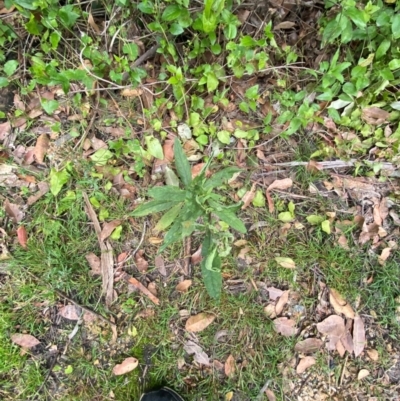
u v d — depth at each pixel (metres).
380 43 0.94
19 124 1.03
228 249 0.86
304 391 1.00
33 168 1.02
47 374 0.97
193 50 0.96
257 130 1.05
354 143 1.04
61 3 1.01
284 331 1.01
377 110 1.00
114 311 1.00
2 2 0.98
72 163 1.01
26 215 1.01
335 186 1.06
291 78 1.04
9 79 0.98
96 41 0.99
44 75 0.86
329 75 0.92
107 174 1.02
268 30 0.88
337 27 0.88
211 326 1.01
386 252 1.04
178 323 1.01
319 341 1.01
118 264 1.01
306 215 1.05
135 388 0.99
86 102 1.02
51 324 0.99
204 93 1.03
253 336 1.01
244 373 1.00
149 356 1.00
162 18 0.86
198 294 1.01
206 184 0.82
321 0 1.00
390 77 0.90
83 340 0.99
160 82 0.99
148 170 1.03
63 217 1.02
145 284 1.01
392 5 0.94
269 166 1.05
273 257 1.03
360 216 1.04
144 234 1.02
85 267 1.00
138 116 1.03
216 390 0.99
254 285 1.01
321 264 1.03
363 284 1.04
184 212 0.77
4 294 0.99
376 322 1.03
